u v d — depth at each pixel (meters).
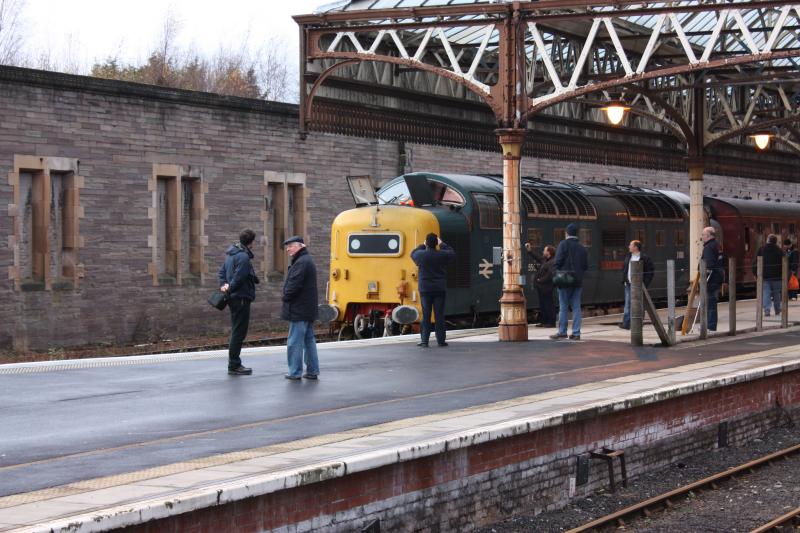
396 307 25.17
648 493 12.63
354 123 25.42
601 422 12.58
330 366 16.81
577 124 33.44
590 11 20.39
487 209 26.77
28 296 24.64
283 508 8.50
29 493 8.11
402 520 9.67
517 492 11.13
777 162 43.12
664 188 48.16
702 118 27.83
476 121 29.89
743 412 15.98
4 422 11.50
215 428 11.14
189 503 7.65
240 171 29.66
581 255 21.33
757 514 11.93
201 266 28.69
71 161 25.44
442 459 10.13
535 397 13.17
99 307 26.16
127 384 14.61
